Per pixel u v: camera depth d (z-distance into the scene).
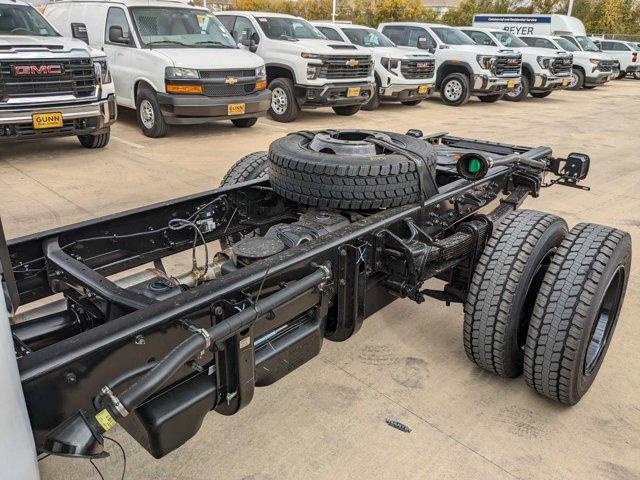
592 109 14.95
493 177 3.40
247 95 9.20
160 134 8.95
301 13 45.16
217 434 2.64
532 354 2.74
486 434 2.70
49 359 1.51
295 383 3.03
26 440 1.34
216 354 1.96
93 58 7.29
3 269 1.67
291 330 2.38
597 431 2.75
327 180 2.69
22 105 6.68
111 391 1.58
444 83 14.81
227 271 2.46
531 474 2.46
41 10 11.53
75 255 2.63
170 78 8.45
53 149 8.02
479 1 44.41
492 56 14.27
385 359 3.28
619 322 3.75
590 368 2.90
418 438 2.65
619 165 8.25
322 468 2.45
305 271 2.22
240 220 3.35
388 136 3.17
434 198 2.91
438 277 3.40
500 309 2.76
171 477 2.40
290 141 3.13
